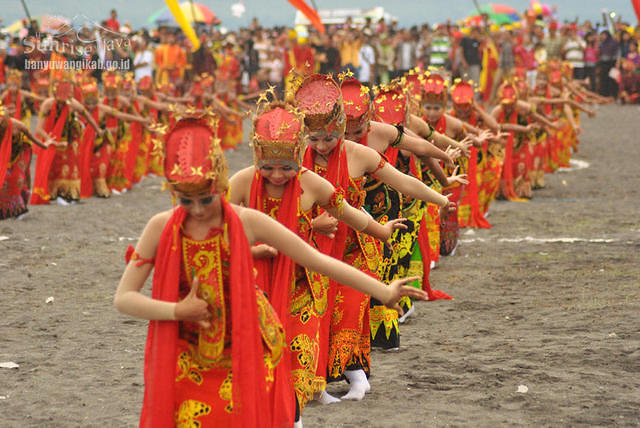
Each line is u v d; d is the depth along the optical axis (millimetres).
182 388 7129
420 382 11445
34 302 16031
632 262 19359
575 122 45000
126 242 22281
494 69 62906
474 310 15461
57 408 10547
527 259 19938
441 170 13336
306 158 10062
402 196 12719
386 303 7473
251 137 8664
